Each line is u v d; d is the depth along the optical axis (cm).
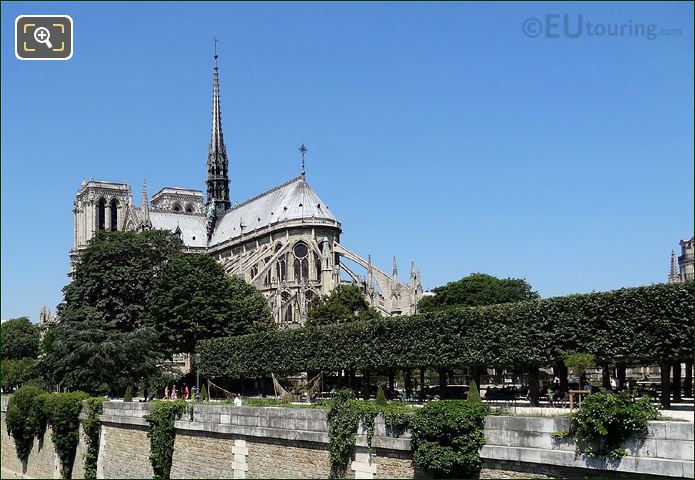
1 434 7638
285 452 4053
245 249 18012
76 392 6462
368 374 7312
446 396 6681
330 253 15750
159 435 4978
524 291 13438
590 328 5312
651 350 4984
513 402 5850
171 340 9650
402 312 14625
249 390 9600
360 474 3597
